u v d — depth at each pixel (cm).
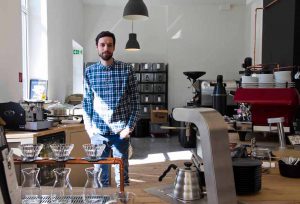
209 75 969
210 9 959
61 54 607
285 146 243
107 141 275
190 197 131
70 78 699
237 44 962
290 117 261
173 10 960
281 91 251
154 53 974
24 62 479
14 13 348
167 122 911
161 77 941
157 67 938
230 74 966
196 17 962
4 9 323
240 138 279
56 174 138
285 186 153
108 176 231
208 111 101
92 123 282
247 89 259
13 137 266
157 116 915
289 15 458
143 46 971
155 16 967
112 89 275
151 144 773
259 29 791
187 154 635
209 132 95
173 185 153
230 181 96
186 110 107
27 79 485
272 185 154
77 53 910
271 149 235
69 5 695
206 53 967
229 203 95
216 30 962
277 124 252
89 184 133
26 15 485
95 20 958
